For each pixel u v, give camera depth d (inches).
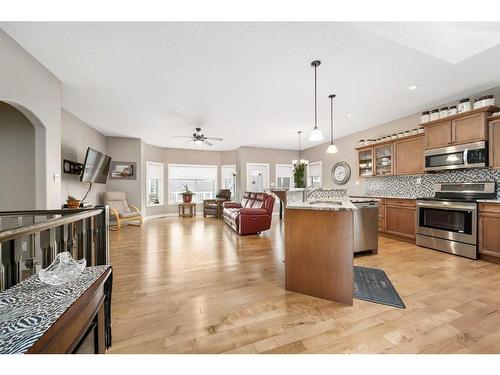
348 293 75.2
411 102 150.3
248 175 310.3
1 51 79.5
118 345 55.6
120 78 114.9
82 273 43.8
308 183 311.1
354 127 211.3
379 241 159.3
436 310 71.2
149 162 281.3
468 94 136.9
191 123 197.2
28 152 115.5
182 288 87.6
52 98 109.0
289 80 117.9
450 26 82.0
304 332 60.9
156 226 226.4
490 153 119.4
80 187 183.5
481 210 116.9
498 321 65.1
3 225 111.4
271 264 114.3
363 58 98.0
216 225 232.8
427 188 162.4
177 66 103.9
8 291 36.2
